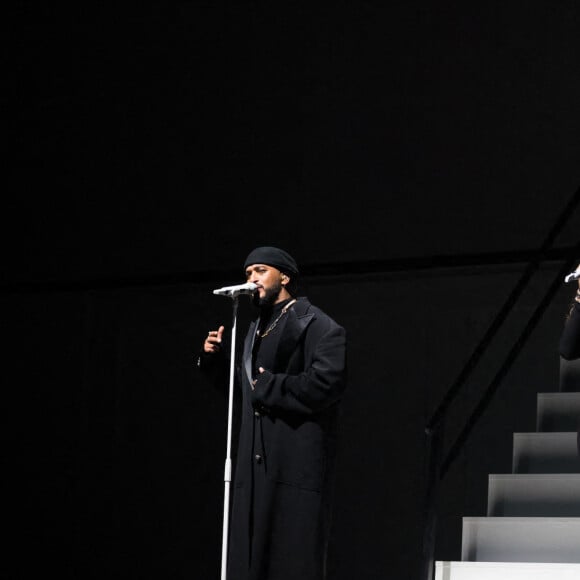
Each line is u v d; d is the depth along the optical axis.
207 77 18.81
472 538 11.77
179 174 18.84
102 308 19.25
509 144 16.86
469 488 16.62
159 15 19.20
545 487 12.09
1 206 19.92
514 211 16.72
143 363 18.91
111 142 19.31
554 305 16.59
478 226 16.89
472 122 17.11
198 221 18.64
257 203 18.28
